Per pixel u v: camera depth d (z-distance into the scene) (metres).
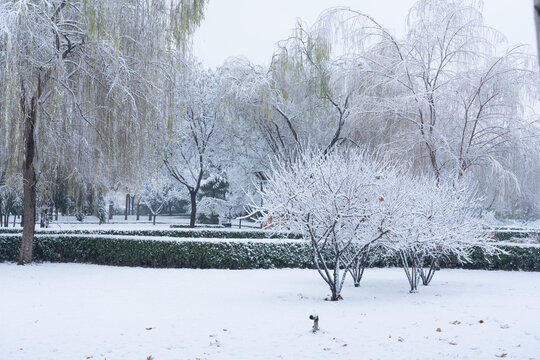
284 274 14.95
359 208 10.08
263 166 28.39
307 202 10.05
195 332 7.27
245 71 25.66
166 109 16.77
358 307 9.47
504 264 17.48
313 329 7.27
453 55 18.94
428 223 11.62
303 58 24.39
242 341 6.77
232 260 16.34
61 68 14.12
